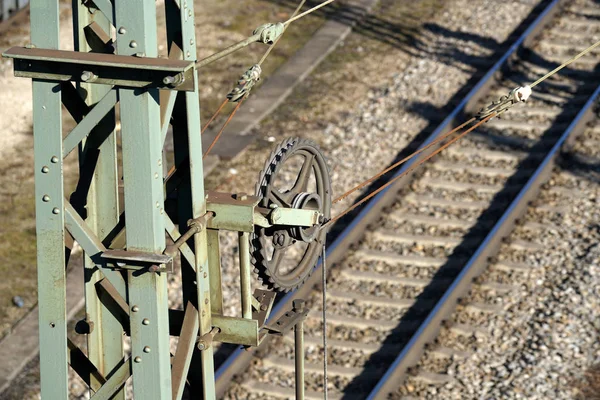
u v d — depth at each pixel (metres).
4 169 19.17
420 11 24.53
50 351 7.66
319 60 22.80
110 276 7.46
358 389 13.72
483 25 23.47
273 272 8.46
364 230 16.80
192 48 7.61
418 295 15.48
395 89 21.36
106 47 8.02
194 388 8.22
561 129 19.34
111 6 7.06
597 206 17.12
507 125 19.52
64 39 23.83
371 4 25.00
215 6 25.55
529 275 15.57
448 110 20.47
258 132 20.25
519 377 13.63
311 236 8.70
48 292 7.54
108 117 7.94
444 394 13.42
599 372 13.66
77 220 7.43
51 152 7.30
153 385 7.50
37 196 7.39
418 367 13.90
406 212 17.31
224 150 19.44
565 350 14.06
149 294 7.34
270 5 25.55
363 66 22.53
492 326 14.58
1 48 23.30
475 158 18.64
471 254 16.27
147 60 6.96
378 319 15.02
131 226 7.26
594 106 19.72
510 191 17.69
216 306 8.05
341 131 20.12
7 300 15.81
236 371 13.91
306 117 20.73
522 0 24.30
